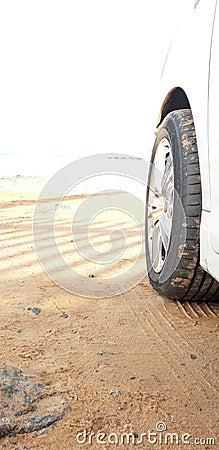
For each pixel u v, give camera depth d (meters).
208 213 1.88
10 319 2.27
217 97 1.74
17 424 1.40
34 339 2.05
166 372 1.81
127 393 1.63
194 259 2.23
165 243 2.48
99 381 1.70
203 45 1.95
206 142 1.86
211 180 1.82
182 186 2.20
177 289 2.40
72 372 1.76
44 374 1.73
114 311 2.46
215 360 1.94
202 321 2.36
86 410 1.52
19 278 2.98
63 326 2.22
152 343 2.08
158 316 2.40
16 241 4.11
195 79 2.00
